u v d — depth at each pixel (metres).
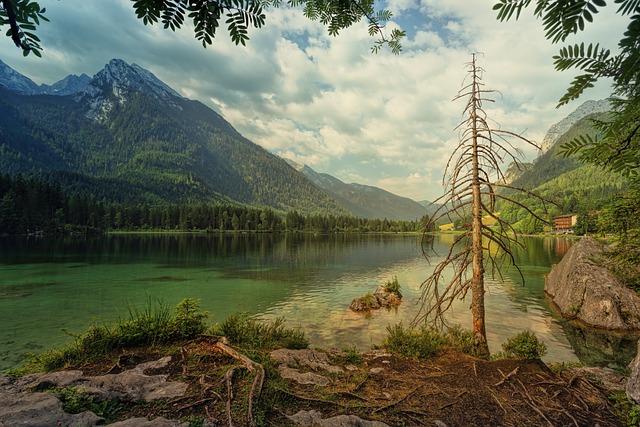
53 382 5.94
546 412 6.34
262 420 5.27
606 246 21.12
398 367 8.80
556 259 48.25
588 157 2.42
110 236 116.88
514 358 9.62
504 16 1.37
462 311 21.89
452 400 6.76
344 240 122.38
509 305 22.72
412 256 61.53
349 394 6.75
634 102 1.70
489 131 10.97
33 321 18.44
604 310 17.58
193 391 6.09
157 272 38.19
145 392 6.02
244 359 7.47
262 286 30.81
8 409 4.83
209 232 165.00
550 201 10.05
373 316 20.73
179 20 1.74
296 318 20.14
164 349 8.46
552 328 17.44
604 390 7.33
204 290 28.56
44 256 51.34
